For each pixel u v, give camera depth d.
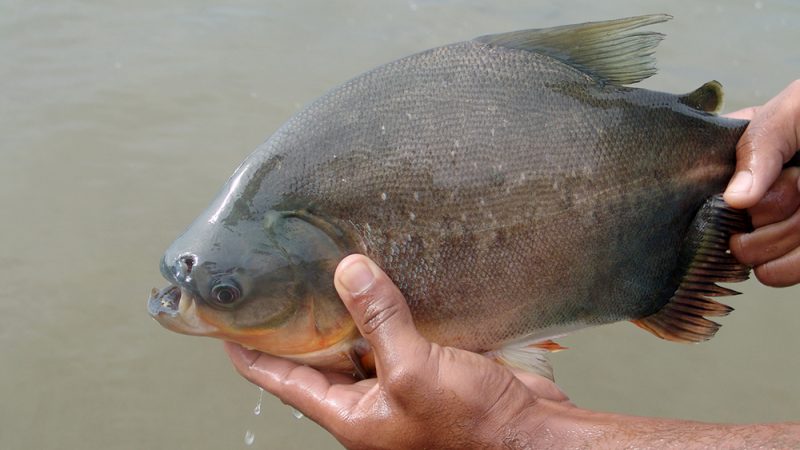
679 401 1.00
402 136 0.68
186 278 0.69
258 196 0.69
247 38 1.61
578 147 0.70
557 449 0.65
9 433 0.97
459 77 0.69
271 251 0.69
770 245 0.75
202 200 1.23
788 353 1.05
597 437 0.65
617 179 0.71
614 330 1.09
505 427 0.66
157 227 1.18
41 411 0.99
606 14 1.67
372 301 0.67
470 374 0.66
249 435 0.98
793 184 0.75
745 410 0.99
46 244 1.15
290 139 0.69
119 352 1.04
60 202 1.22
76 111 1.41
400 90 0.69
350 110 0.69
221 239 0.69
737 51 1.56
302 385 0.70
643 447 0.63
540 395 0.71
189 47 1.58
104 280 1.11
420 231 0.68
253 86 1.47
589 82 0.71
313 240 0.68
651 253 0.73
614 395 1.01
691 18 1.67
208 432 0.98
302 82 1.47
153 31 1.64
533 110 0.70
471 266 0.69
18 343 1.05
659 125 0.72
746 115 0.83
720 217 0.75
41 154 1.31
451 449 0.67
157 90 1.46
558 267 0.71
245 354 0.72
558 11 1.68
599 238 0.71
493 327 0.71
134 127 1.37
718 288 0.75
